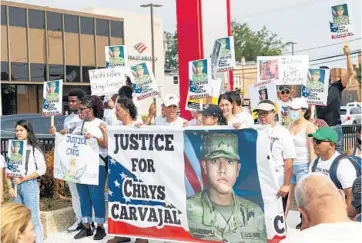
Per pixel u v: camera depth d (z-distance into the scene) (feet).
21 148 20.33
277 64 27.04
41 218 24.20
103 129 22.12
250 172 17.04
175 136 18.42
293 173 22.39
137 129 19.20
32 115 46.11
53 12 107.45
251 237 17.21
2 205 9.59
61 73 109.19
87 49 114.52
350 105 92.38
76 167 22.34
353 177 15.10
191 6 32.83
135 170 19.40
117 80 26.53
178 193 18.52
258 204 17.01
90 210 23.20
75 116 23.25
